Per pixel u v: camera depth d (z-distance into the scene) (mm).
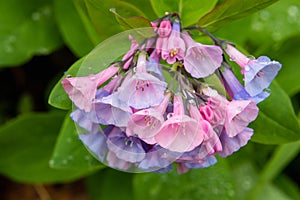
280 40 392
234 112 281
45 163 411
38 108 452
